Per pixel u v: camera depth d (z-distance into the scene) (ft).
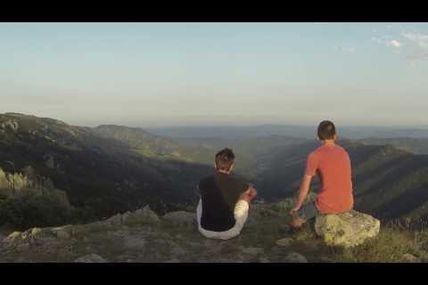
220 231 13.69
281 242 13.19
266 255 12.45
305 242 13.10
